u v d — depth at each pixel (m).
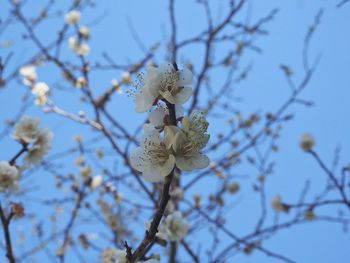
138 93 1.76
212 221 4.98
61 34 5.44
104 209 5.80
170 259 4.77
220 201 5.57
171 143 1.65
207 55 5.58
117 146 4.94
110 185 5.26
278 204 5.07
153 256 2.04
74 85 5.41
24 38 5.56
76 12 5.45
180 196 5.24
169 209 4.93
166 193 1.60
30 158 2.79
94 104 5.02
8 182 2.65
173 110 1.68
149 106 1.71
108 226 5.53
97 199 5.83
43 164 5.22
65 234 5.10
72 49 5.18
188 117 1.76
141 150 1.78
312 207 4.75
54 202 5.38
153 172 1.73
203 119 1.76
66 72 5.37
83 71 5.17
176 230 3.11
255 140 5.78
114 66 5.39
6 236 2.50
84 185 5.45
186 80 1.75
